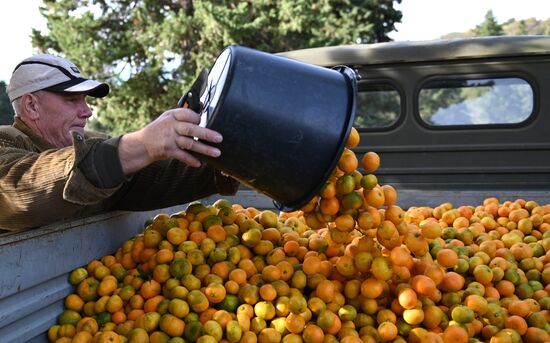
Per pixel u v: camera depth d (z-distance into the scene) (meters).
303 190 2.29
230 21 16.83
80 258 2.72
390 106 6.16
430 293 2.47
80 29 18.25
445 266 2.75
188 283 2.61
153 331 2.49
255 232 2.85
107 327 2.53
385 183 6.19
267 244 2.85
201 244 2.82
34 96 3.11
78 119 3.25
